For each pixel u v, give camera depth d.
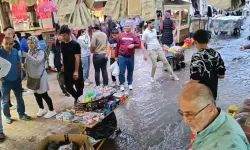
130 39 5.43
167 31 8.59
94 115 3.45
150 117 4.51
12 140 3.89
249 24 16.95
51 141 2.98
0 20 7.14
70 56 4.45
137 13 2.19
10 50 4.15
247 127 2.47
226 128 1.25
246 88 5.80
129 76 5.84
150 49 6.22
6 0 2.74
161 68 7.77
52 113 4.67
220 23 14.05
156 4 2.20
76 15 2.23
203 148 1.26
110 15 2.26
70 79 4.59
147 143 3.69
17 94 4.43
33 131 4.15
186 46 7.93
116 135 3.93
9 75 4.18
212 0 1.94
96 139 3.59
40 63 4.30
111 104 3.68
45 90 4.48
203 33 2.84
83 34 6.18
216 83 2.89
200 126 1.29
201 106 1.25
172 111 4.71
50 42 6.86
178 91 5.71
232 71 7.25
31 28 7.72
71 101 5.43
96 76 5.80
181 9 10.55
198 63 2.79
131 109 4.86
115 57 5.86
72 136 2.97
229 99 5.16
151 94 5.61
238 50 10.01
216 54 2.86
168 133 3.94
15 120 4.56
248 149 1.25
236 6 2.00
